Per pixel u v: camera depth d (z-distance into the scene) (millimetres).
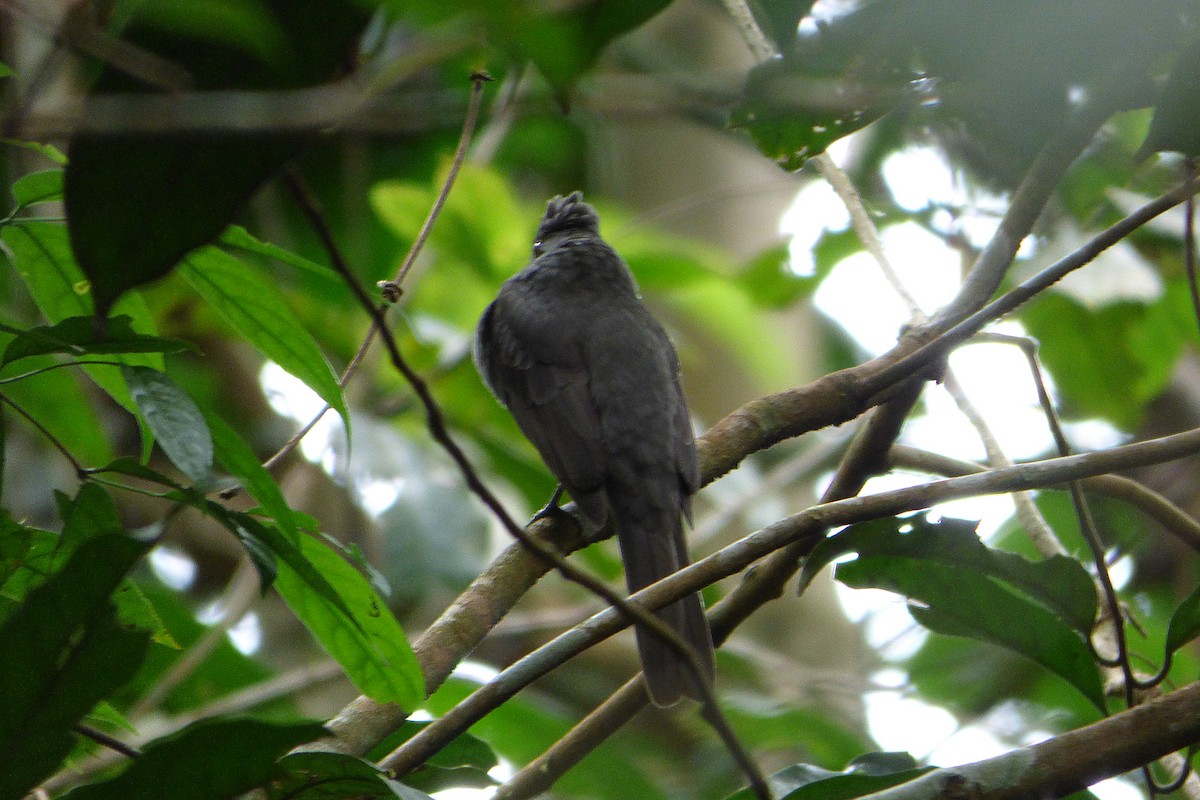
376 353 12836
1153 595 14078
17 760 4543
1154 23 4977
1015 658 13414
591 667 16203
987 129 6152
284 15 3572
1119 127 10711
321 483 13359
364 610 5535
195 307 13570
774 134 6152
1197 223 12352
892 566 6531
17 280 12016
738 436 7578
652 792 10836
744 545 5914
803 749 13648
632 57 13734
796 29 4621
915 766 6207
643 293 16609
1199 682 5348
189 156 3678
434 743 5566
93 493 5246
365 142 14047
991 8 4957
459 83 10430
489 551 12125
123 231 3771
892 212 11570
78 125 3496
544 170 18250
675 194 17188
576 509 9578
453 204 12516
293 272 14586
